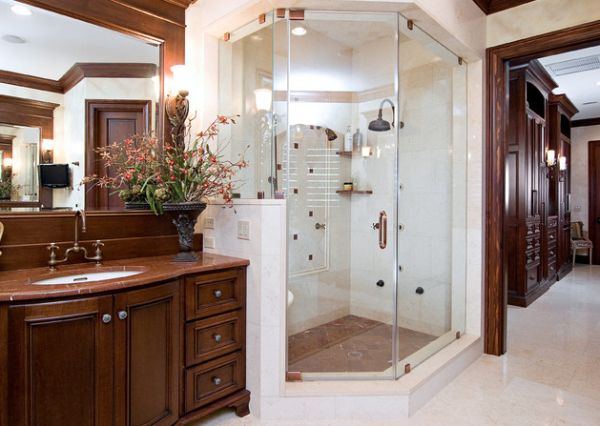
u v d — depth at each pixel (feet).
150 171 7.00
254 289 6.66
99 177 6.73
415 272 9.25
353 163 10.30
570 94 17.58
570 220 22.24
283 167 9.07
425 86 9.48
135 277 5.20
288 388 6.66
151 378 5.34
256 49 8.71
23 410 4.35
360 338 9.07
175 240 7.63
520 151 13.83
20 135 6.00
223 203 7.39
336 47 9.77
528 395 7.36
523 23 8.77
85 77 6.64
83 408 4.67
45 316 4.43
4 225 5.63
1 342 4.24
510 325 11.72
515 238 13.99
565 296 15.35
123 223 6.92
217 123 7.68
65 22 6.43
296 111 9.40
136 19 7.16
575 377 8.13
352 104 10.21
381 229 9.57
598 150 22.31
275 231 6.50
